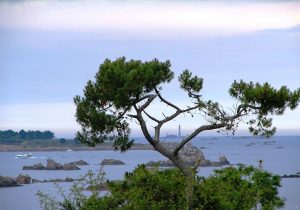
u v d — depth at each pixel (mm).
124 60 36719
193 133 35000
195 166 32844
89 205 29766
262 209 33656
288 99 35406
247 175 36531
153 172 32344
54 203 30328
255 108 35562
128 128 35312
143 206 30344
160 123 35469
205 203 30688
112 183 31703
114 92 34625
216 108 35094
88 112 34156
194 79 37844
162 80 36594
